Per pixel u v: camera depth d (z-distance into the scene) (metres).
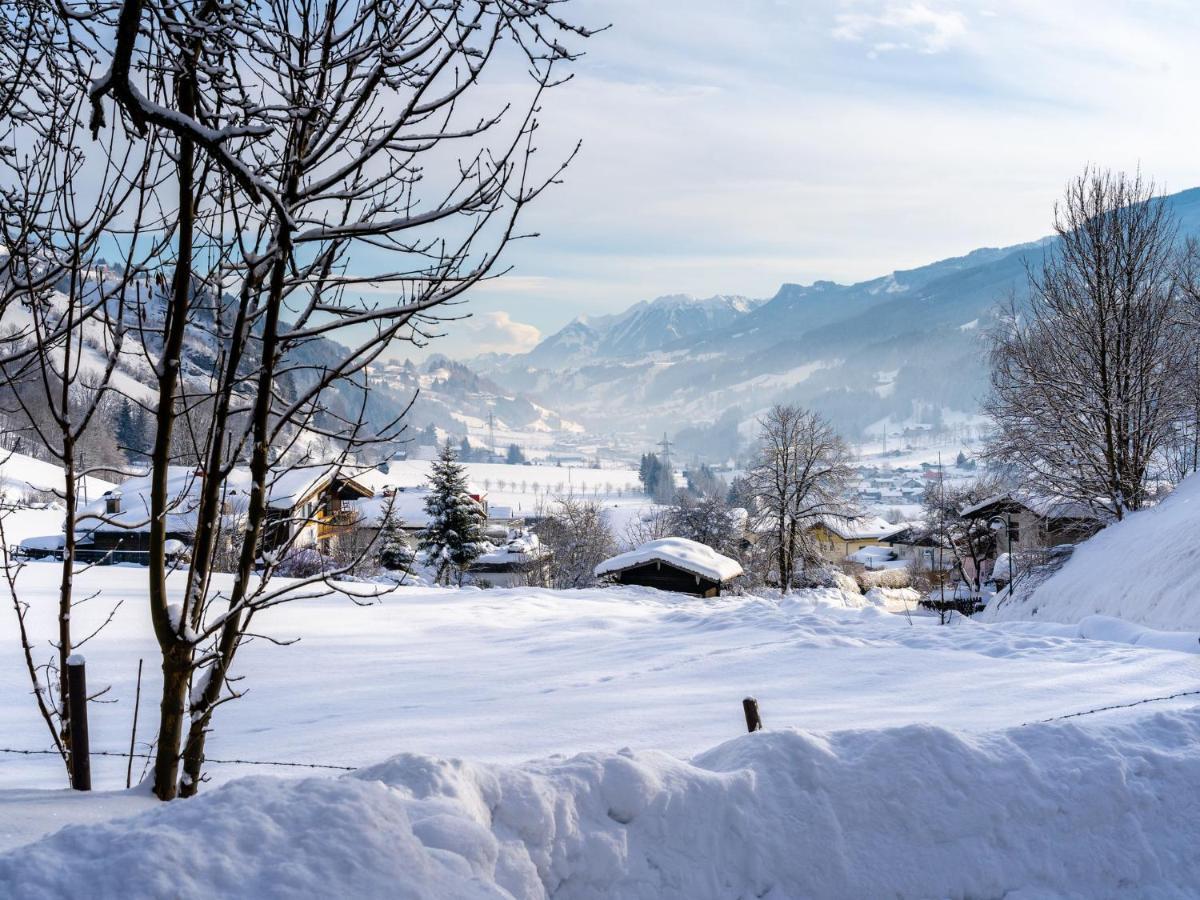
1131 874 5.86
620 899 4.87
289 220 4.20
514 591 32.66
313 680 16.36
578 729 11.51
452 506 53.31
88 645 18.06
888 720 11.52
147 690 14.70
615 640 21.48
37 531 51.06
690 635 21.48
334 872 3.96
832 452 51.97
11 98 4.75
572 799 4.99
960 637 18.38
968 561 60.66
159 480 5.07
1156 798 6.23
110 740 11.73
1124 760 6.34
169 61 4.45
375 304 4.98
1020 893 5.62
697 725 11.56
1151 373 30.77
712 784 5.37
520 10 4.42
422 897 3.98
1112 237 30.59
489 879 4.33
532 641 21.77
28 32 4.64
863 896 5.32
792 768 5.67
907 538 73.88
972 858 5.60
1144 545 25.00
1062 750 6.40
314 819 4.20
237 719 13.02
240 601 5.23
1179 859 6.02
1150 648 16.88
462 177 4.71
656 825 5.11
